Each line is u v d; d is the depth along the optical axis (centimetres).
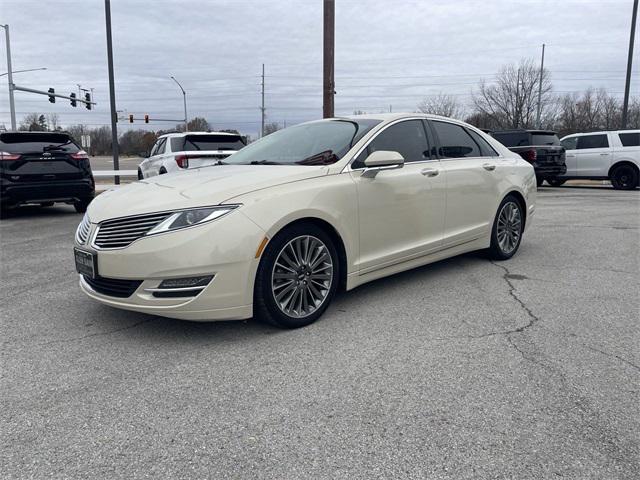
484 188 526
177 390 282
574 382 285
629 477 207
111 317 400
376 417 252
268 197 349
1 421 253
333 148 423
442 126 508
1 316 405
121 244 337
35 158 934
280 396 274
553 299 435
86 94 3241
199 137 1114
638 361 312
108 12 1852
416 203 447
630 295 445
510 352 326
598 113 4634
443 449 226
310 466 217
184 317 331
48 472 214
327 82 1055
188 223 327
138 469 216
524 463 216
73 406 267
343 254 396
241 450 228
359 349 333
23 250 671
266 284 347
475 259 586
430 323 379
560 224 843
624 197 1285
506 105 4312
